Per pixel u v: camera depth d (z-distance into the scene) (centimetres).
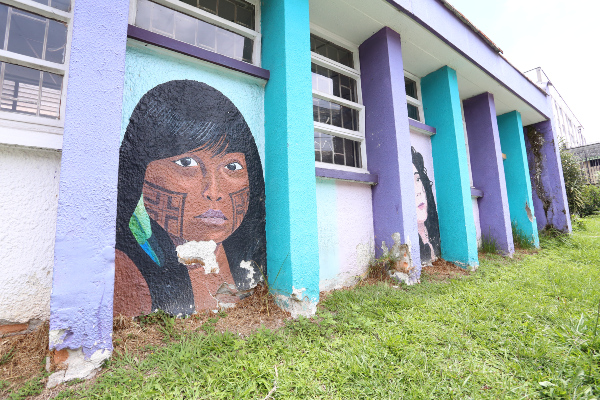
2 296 192
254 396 163
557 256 593
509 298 322
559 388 174
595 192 1434
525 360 207
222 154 296
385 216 421
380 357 205
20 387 163
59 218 176
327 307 304
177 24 294
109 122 197
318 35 430
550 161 824
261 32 345
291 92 299
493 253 605
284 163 292
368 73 455
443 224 537
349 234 402
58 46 227
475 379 185
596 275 415
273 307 288
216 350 206
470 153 673
